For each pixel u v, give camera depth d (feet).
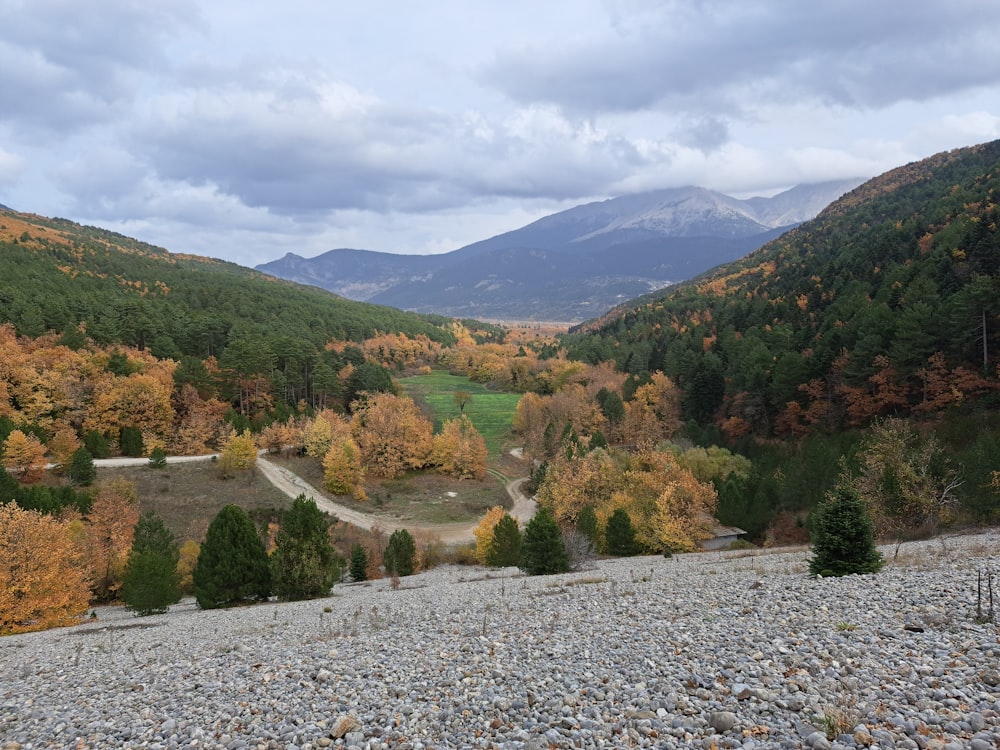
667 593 75.97
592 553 165.68
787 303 481.05
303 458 321.93
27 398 282.77
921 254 402.31
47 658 75.31
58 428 279.90
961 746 24.25
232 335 459.32
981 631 39.29
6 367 287.69
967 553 87.10
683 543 172.24
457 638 58.85
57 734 41.22
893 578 64.69
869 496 148.25
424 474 327.47
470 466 326.24
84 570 158.30
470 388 561.02
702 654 41.45
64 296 450.30
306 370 416.05
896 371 253.03
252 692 45.42
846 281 442.09
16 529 124.36
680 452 278.05
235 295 654.94
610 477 223.10
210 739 36.47
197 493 254.06
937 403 234.58
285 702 41.73
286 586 127.34
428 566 200.13
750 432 327.47
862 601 52.95
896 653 36.83
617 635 51.65
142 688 52.44
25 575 120.16
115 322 413.80
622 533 177.99
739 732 28.04
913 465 152.76
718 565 117.39
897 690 30.76
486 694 38.09
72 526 175.32
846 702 29.68
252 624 91.86
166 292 634.02
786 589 65.72
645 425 351.46
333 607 104.12
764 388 321.32
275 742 34.30
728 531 194.90
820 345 311.27
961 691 29.68
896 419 222.07
